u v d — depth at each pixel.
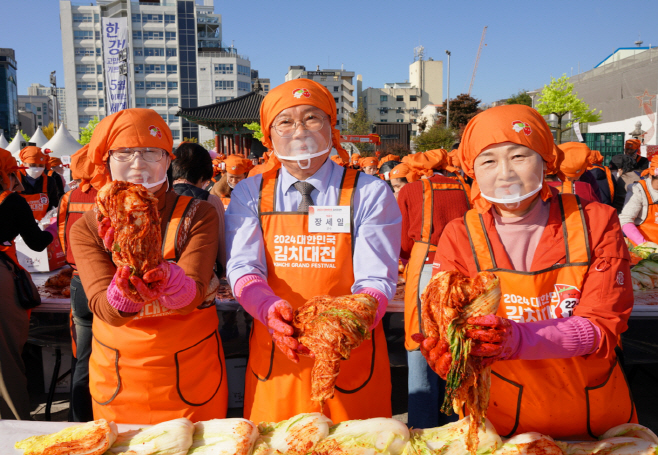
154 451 1.32
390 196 1.75
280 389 1.68
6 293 2.54
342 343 1.27
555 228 1.38
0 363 2.53
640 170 6.65
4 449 1.37
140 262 1.28
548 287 1.36
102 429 1.36
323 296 1.41
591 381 1.38
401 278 3.78
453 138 41.62
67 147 11.67
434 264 1.56
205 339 1.79
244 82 101.50
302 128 1.65
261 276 1.64
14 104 117.81
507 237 1.42
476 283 1.14
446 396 1.14
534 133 1.31
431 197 2.86
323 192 1.72
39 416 3.35
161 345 1.67
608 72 41.44
